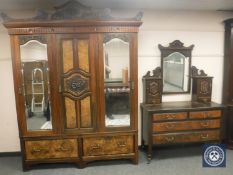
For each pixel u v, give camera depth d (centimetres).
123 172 292
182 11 341
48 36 274
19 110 286
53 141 295
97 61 285
